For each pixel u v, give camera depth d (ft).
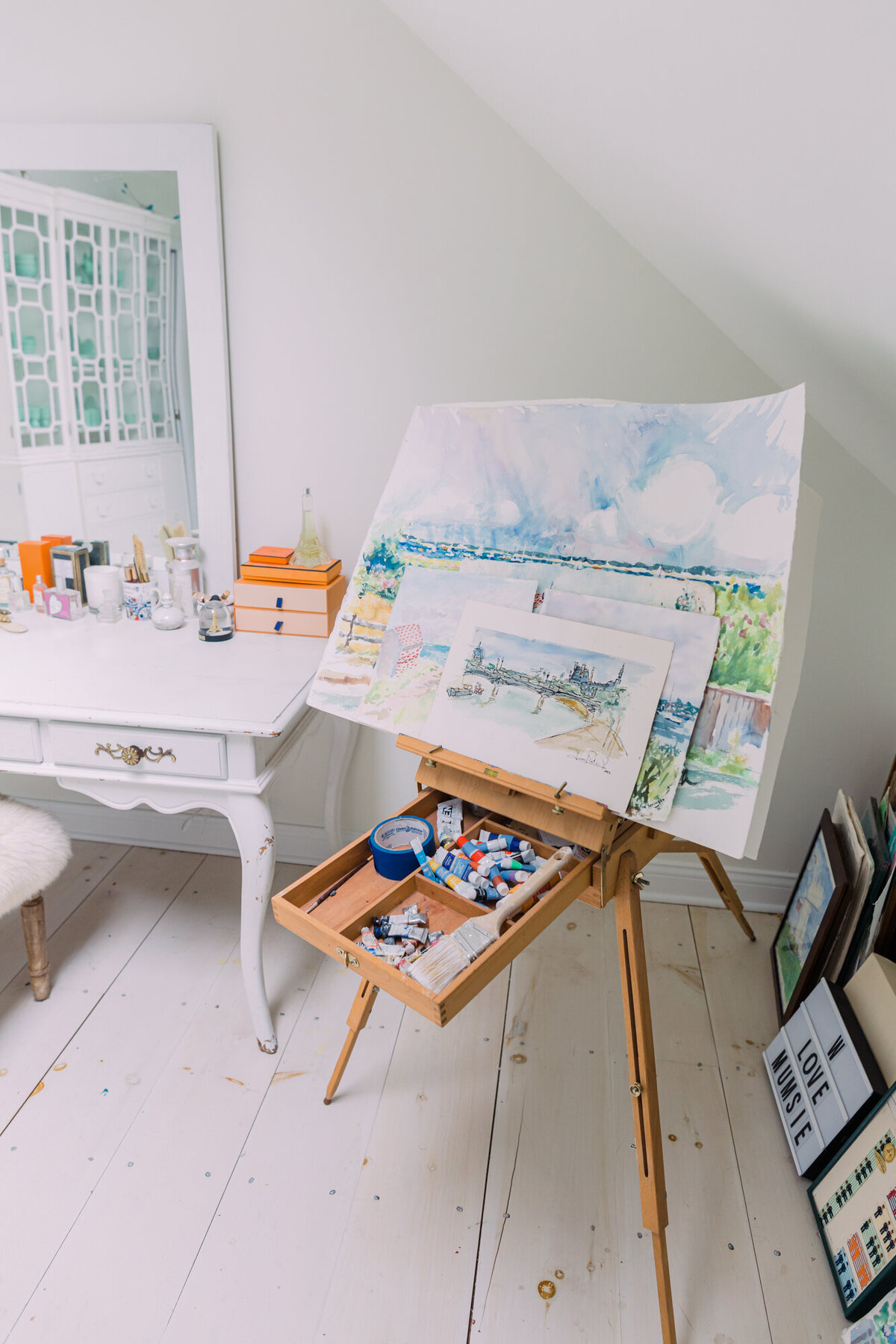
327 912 4.13
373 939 3.88
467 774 4.30
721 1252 4.36
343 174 5.75
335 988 6.08
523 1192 4.64
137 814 7.66
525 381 6.06
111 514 6.63
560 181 5.56
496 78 4.42
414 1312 4.03
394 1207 4.52
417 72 5.48
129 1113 5.01
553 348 5.94
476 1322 4.00
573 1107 5.18
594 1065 5.50
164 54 5.69
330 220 5.87
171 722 4.78
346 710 4.55
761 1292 4.18
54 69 5.83
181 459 6.47
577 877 3.89
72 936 6.51
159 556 6.72
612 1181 4.72
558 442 4.03
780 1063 5.32
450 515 4.40
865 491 5.86
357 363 6.17
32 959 5.75
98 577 6.24
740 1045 5.72
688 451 3.65
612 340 5.86
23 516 6.67
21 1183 4.58
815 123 1.98
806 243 2.79
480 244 5.78
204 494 6.54
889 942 4.98
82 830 7.80
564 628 3.92
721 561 3.53
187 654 5.78
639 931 3.97
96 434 6.46
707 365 5.80
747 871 7.03
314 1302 4.06
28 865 5.24
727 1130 5.07
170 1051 5.46
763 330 4.59
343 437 6.37
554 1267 4.26
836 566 6.07
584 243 5.66
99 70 5.79
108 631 6.21
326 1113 5.07
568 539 3.99
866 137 1.85
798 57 1.74
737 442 3.52
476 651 4.18
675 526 3.67
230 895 7.08
